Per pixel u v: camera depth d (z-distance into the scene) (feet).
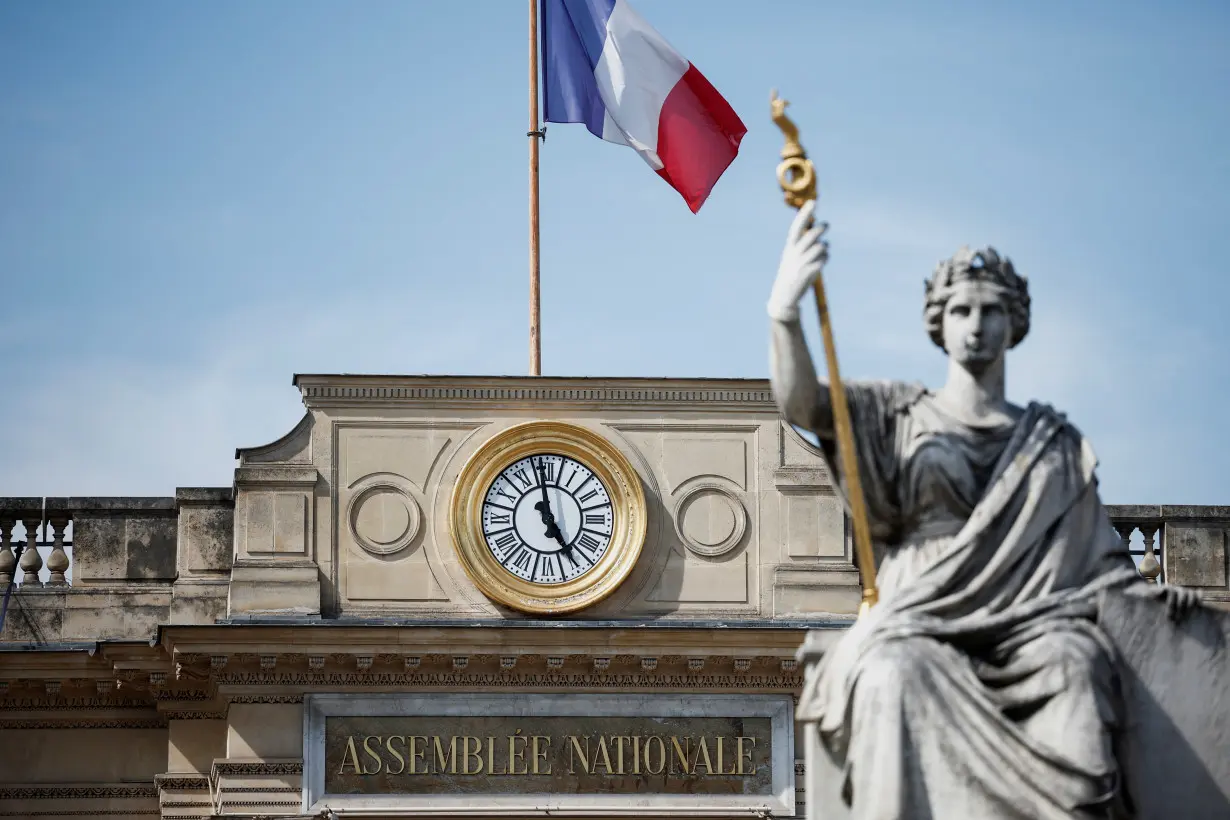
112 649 139.54
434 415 140.97
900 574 30.99
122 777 143.13
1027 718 29.81
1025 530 30.50
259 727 137.28
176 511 144.66
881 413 31.45
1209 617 30.30
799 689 139.54
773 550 141.18
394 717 137.90
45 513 144.66
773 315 31.01
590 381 141.28
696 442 141.59
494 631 136.98
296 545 139.74
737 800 138.62
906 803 29.19
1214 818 30.17
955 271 31.48
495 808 137.49
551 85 148.25
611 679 138.92
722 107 143.84
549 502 140.26
